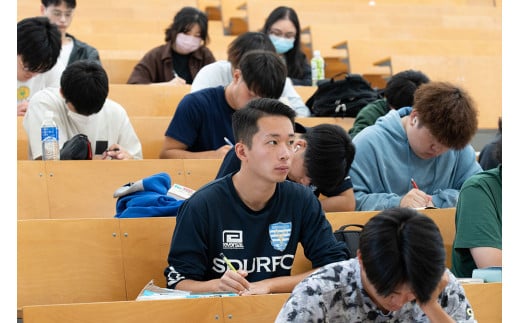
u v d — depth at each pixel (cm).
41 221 264
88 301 263
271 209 248
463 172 343
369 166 331
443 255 173
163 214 282
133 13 645
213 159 345
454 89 319
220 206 245
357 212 294
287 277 244
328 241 252
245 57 345
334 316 192
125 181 329
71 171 322
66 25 470
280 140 239
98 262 266
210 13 688
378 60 602
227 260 241
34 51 369
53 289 261
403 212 176
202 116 361
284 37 515
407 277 172
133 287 268
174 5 668
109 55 563
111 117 362
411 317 194
